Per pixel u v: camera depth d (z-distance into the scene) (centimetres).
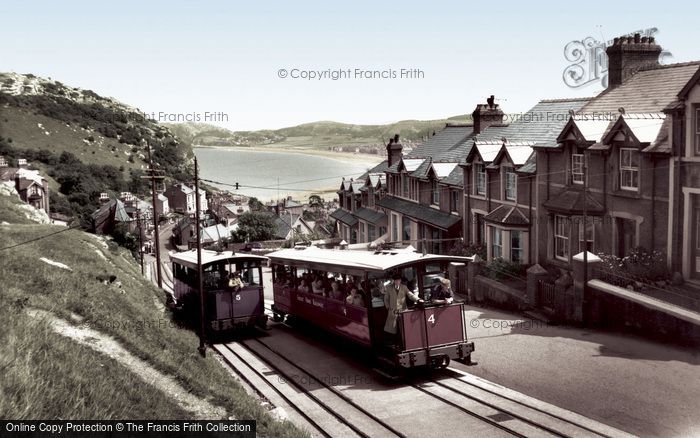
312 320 2227
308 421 1426
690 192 1947
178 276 2936
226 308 2405
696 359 1592
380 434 1297
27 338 1090
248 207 14625
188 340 1991
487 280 2702
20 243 2472
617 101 2617
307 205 16550
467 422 1320
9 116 18312
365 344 1809
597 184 2395
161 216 13675
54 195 13425
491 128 3781
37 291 1602
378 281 1795
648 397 1367
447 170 3756
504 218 2900
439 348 1666
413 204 4178
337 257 2080
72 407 909
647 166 2131
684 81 2338
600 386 1470
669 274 2036
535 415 1312
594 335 1933
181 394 1254
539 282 2347
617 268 2086
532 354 1805
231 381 1630
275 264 2622
